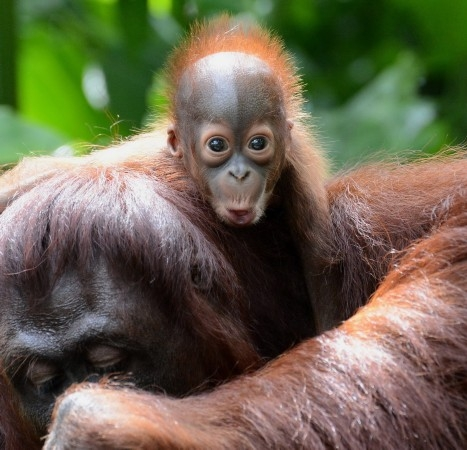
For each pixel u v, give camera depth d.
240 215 8.85
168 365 8.23
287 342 9.73
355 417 7.62
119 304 7.96
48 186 8.61
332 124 16.86
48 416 7.99
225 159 8.99
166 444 6.72
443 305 8.24
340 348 8.02
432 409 7.82
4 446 8.78
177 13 18.78
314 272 9.47
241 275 9.44
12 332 7.95
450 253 8.73
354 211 9.83
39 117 19.05
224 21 10.20
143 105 18.03
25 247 8.08
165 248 8.26
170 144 9.68
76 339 7.84
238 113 9.03
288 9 19.08
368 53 19.77
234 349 8.67
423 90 19.38
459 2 17.47
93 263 8.03
